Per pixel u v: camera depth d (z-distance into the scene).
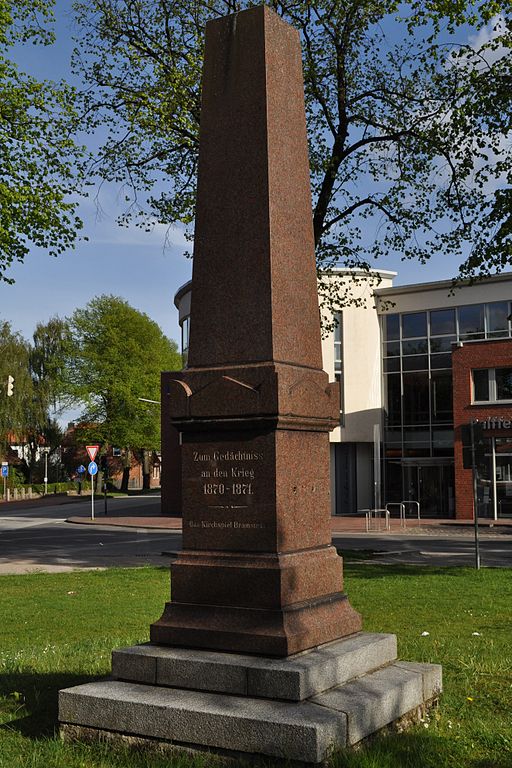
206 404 6.48
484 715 6.36
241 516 6.35
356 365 45.91
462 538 30.05
